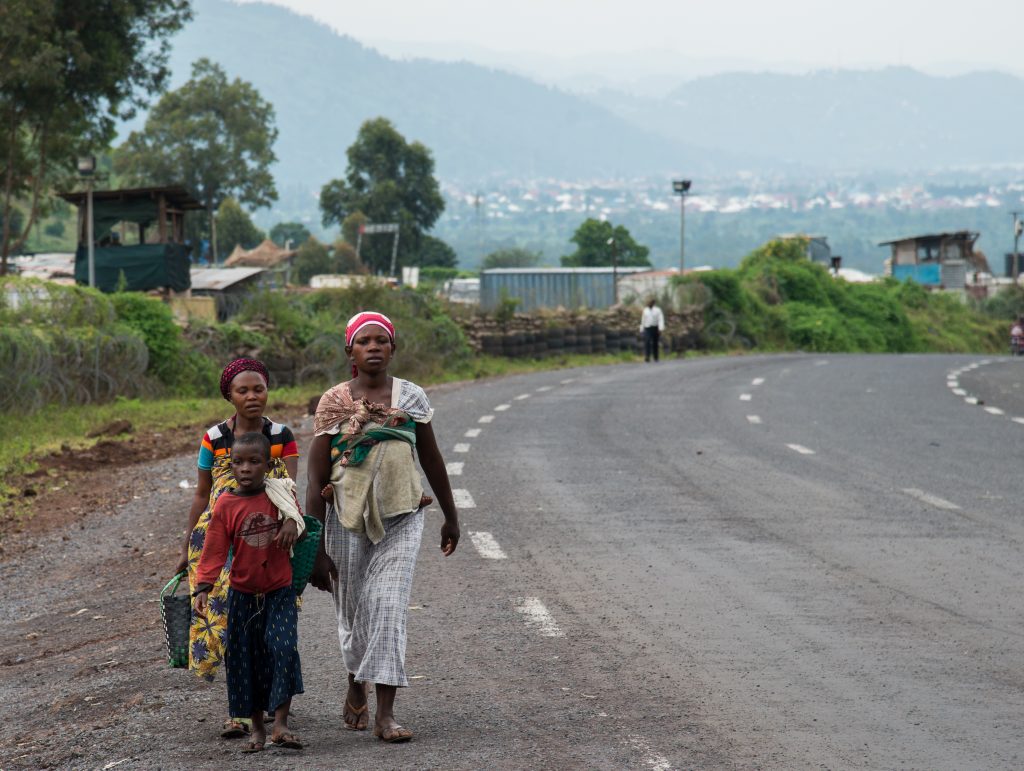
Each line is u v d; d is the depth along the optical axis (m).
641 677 22.55
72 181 168.38
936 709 20.50
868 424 68.44
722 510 41.62
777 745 18.58
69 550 39.81
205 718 20.41
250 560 18.56
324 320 108.81
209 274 146.12
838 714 20.22
